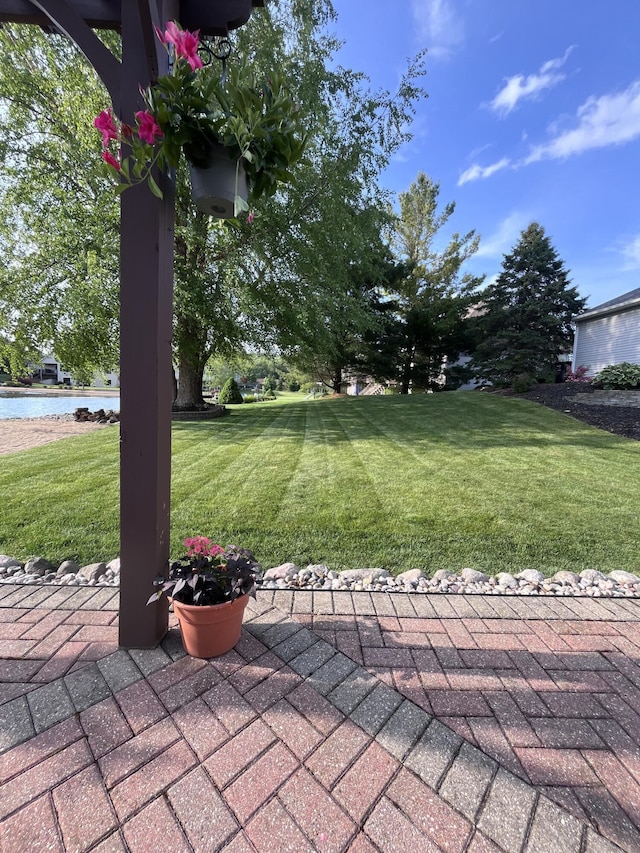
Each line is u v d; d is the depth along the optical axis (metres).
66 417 10.48
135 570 1.64
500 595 2.24
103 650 1.68
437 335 16.11
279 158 1.40
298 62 7.51
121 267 1.51
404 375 17.38
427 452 5.48
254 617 1.98
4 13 1.55
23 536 2.85
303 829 1.03
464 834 1.03
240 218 1.64
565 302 15.23
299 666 1.62
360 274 13.09
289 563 2.53
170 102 1.23
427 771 1.19
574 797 1.13
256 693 1.47
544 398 9.83
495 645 1.80
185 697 1.44
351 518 3.21
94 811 1.06
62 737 1.27
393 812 1.08
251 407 13.11
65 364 8.31
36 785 1.12
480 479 4.24
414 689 1.52
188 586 1.60
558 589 2.31
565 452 5.39
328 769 1.19
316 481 4.18
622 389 9.73
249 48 6.88
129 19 1.43
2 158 7.05
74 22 1.43
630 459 5.03
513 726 1.37
